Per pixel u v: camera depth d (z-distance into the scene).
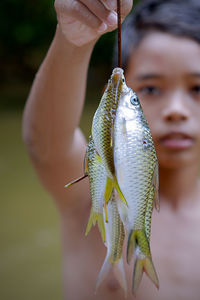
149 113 0.68
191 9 0.70
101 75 4.86
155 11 0.71
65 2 0.47
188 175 0.72
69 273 0.70
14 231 1.39
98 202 0.43
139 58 0.69
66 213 0.70
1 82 4.77
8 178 1.91
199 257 0.70
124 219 0.42
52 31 4.72
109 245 0.42
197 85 0.67
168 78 0.67
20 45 4.80
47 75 0.54
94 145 0.43
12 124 3.12
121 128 0.41
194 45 0.67
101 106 0.42
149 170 0.42
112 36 4.23
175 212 0.73
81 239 0.70
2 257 1.23
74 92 0.55
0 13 4.55
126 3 0.46
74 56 0.52
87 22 0.47
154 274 0.41
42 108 0.57
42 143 0.61
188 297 0.68
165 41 0.68
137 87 0.69
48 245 1.31
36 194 1.71
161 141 0.68
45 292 1.09
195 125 0.68
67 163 0.63
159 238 0.71
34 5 4.58
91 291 0.67
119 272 0.42
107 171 0.41
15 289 1.09
